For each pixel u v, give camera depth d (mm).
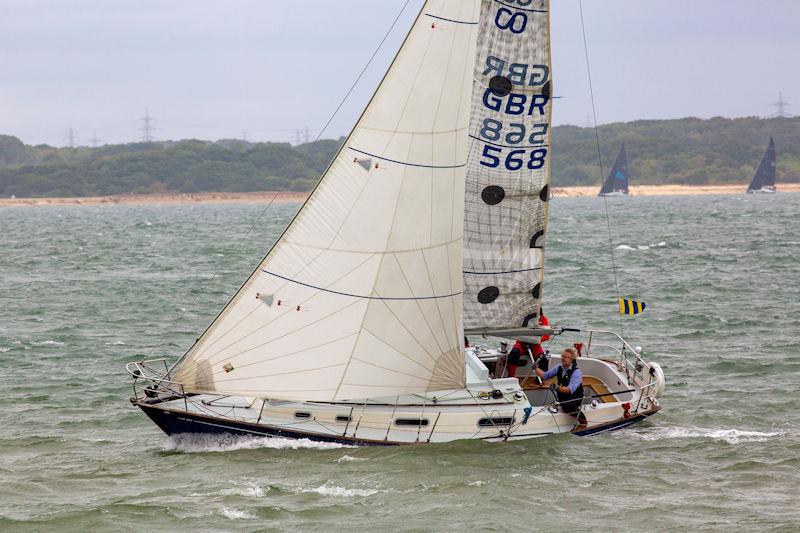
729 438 94250
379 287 83438
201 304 195500
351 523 72625
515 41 90250
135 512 74812
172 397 87250
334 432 85312
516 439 88000
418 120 83250
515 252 94625
